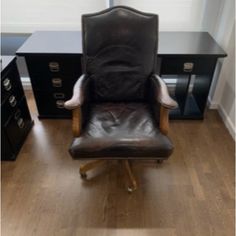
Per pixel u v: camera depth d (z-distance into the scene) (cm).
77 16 213
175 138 194
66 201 148
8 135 165
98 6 208
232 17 181
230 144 189
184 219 138
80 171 159
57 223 137
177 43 188
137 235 131
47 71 186
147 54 148
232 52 190
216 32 213
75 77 189
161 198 149
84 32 145
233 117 195
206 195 151
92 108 156
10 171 168
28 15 212
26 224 136
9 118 166
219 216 139
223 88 212
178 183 158
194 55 171
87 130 134
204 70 183
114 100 162
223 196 150
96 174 165
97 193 153
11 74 169
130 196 151
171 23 214
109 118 145
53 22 216
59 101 204
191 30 217
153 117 145
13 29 220
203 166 170
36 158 177
